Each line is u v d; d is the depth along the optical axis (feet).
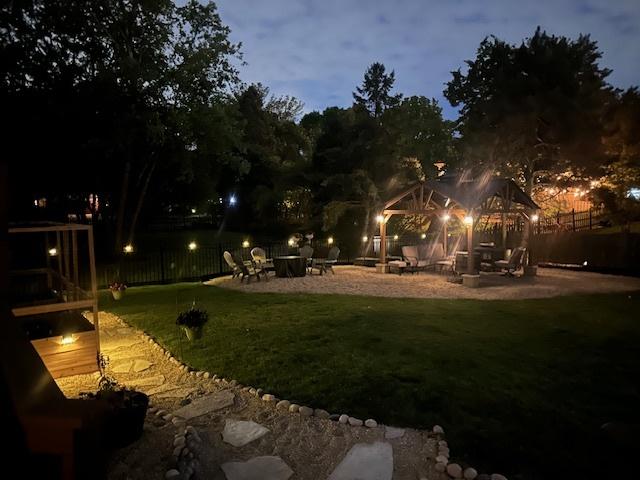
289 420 15.69
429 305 35.53
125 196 71.05
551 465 12.87
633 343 24.94
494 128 78.89
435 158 105.40
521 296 39.99
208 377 19.86
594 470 12.63
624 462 12.98
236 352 23.11
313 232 91.09
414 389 18.03
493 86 79.61
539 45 76.23
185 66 66.23
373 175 88.69
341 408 16.49
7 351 5.87
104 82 58.39
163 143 66.69
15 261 49.57
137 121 63.46
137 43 66.39
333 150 89.51
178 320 22.91
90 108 60.03
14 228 21.67
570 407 16.61
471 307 34.81
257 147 113.19
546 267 61.87
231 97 75.05
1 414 5.14
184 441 13.75
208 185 107.45
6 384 5.17
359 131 90.84
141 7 64.18
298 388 18.30
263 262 52.44
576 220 81.35
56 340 19.99
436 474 12.55
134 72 58.80
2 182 6.47
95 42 62.75
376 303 36.27
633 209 63.31
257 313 32.40
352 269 59.88
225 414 16.19
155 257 73.72
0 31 55.83
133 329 28.25
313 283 47.26
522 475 12.46
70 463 4.77
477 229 75.92
